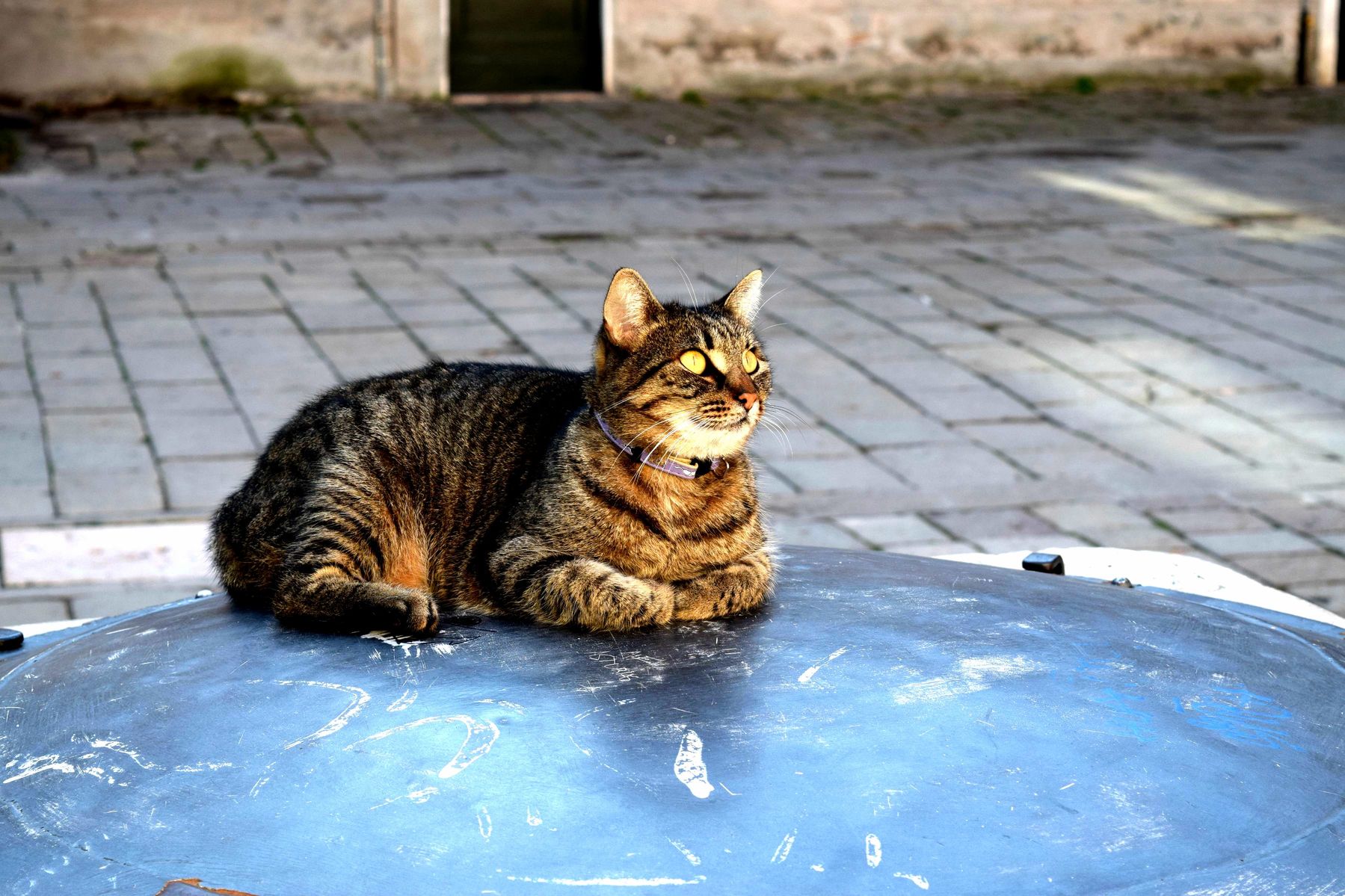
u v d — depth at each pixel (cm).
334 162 1430
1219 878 194
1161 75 1927
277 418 712
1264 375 806
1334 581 545
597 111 1705
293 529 319
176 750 231
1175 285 1005
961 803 209
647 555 316
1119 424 730
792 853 197
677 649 269
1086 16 1883
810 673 253
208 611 318
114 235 1112
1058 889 190
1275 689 253
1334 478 657
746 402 321
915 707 238
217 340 846
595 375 328
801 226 1198
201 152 1448
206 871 197
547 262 1054
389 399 339
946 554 565
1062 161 1497
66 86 1594
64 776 226
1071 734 229
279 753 227
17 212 1187
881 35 1830
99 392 748
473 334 868
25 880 199
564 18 1770
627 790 212
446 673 257
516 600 306
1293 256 1089
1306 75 1959
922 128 1670
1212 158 1505
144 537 571
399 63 1702
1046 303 960
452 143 1532
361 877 194
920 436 712
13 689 266
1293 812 211
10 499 607
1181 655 266
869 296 976
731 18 1783
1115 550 429
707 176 1413
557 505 313
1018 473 663
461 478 335
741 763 219
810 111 1748
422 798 211
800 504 623
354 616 293
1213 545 582
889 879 192
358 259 1058
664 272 1030
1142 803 210
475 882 192
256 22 1636
